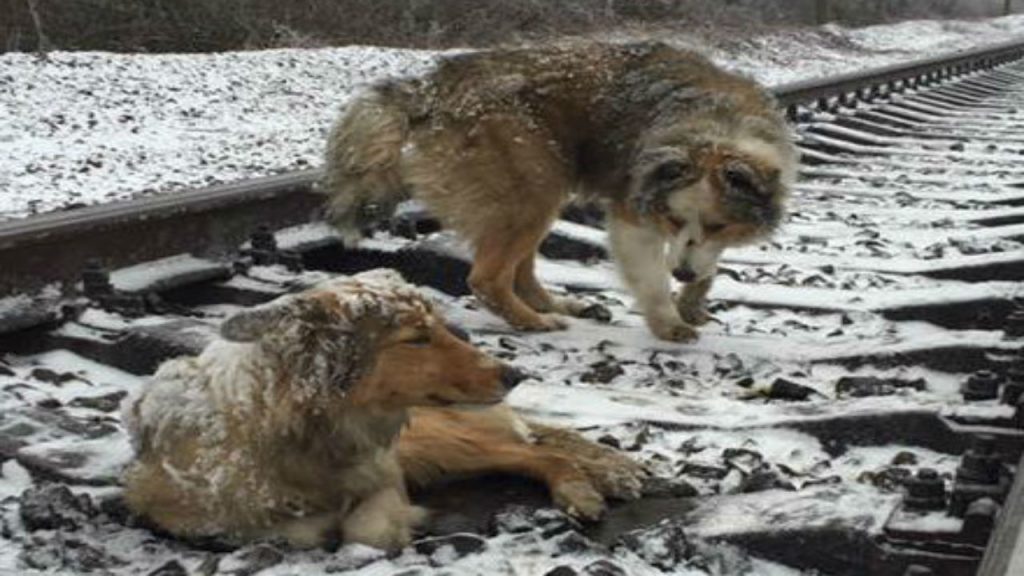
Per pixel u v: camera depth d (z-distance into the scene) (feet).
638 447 12.16
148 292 14.43
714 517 11.19
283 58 39.14
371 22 48.47
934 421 11.99
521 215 14.79
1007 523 10.39
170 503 11.18
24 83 30.55
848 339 14.24
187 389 11.24
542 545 11.00
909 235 18.17
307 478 11.20
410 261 15.93
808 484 11.62
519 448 11.71
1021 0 139.03
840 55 69.51
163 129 28.40
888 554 10.78
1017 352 13.10
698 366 13.82
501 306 14.76
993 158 24.54
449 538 10.99
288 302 11.14
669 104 14.90
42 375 13.01
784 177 14.94
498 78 14.97
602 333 14.65
